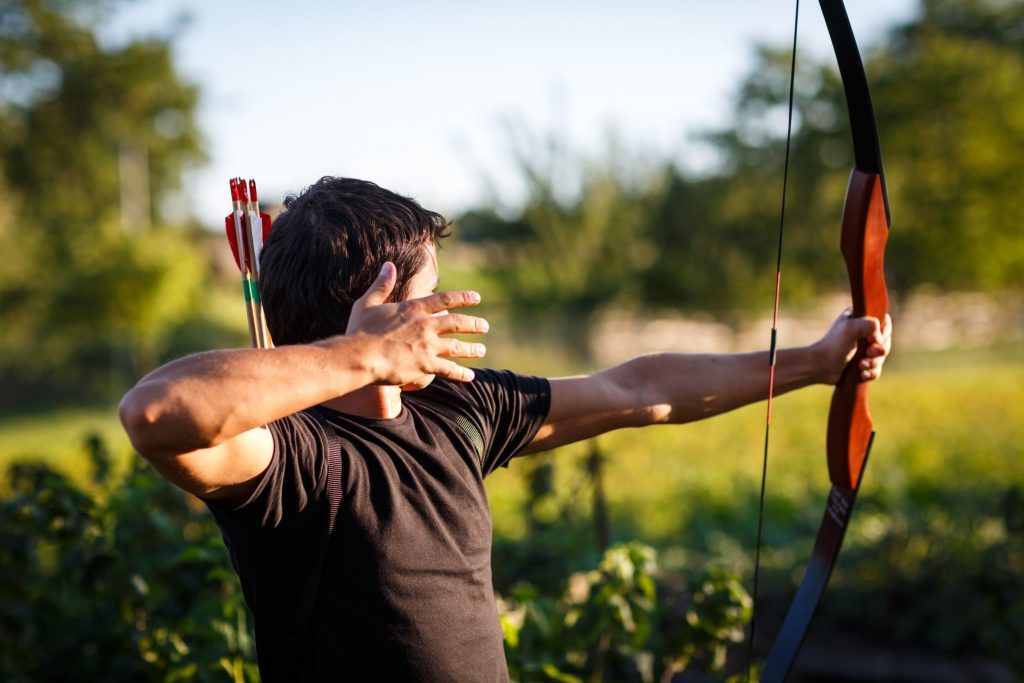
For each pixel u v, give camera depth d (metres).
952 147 25.67
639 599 2.46
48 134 24.61
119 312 19.16
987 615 3.80
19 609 2.59
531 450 1.64
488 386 1.56
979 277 25.59
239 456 1.18
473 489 1.43
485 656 1.38
